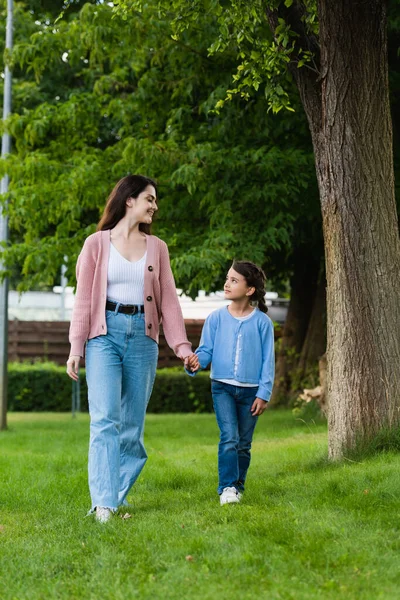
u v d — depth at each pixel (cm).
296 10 787
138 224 595
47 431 1432
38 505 624
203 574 412
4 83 1647
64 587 410
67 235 1416
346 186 748
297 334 1916
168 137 1413
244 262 635
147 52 1419
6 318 1571
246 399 627
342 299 753
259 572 413
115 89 1585
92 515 559
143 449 605
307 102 786
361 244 746
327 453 794
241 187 1300
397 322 748
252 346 624
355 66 739
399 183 1308
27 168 1365
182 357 592
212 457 921
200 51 1333
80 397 2289
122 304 577
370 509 536
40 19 1798
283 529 484
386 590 383
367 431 740
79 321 578
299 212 1352
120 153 1434
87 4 1336
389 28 1211
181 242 1334
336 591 383
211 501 609
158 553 454
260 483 677
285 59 768
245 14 806
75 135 1523
